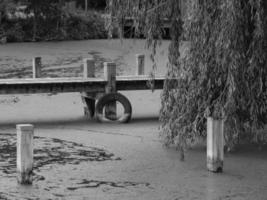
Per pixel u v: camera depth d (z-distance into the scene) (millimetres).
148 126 13922
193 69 10359
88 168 10039
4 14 37531
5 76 23641
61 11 38469
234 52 9578
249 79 9844
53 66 26891
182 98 10586
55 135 12898
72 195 8562
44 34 38125
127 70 25609
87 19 39438
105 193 8656
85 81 14664
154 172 9750
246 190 8773
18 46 34750
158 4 10484
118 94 14617
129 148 11516
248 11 9758
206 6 9867
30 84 14227
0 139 12461
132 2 10555
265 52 9812
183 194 8594
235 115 9961
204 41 9984
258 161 10328
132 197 8469
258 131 10570
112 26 10797
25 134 8844
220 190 8781
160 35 10609
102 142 12133
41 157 10805
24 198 8414
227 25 9523
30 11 38531
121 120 14461
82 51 32781
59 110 16188
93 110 15281
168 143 11109
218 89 10281
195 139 11023
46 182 9188
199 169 9891
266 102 10133
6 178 9367
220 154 9625
